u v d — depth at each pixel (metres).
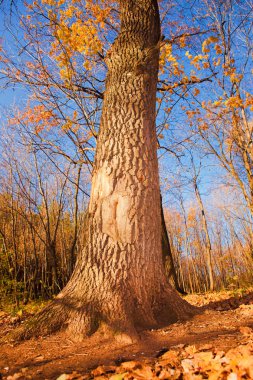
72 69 8.05
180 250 18.22
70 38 7.14
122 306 3.91
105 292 3.99
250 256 13.18
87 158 9.27
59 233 13.12
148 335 3.76
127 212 4.23
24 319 5.62
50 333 3.82
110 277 4.07
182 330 3.89
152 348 3.36
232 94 10.66
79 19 7.54
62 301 4.07
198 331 3.83
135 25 5.17
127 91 4.75
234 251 16.08
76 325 3.78
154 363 2.88
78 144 9.34
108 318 3.80
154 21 5.27
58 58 7.80
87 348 3.45
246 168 11.30
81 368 2.94
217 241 18.08
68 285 4.25
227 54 9.90
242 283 11.00
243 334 3.49
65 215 13.57
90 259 4.20
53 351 3.43
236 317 4.36
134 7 5.28
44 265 11.88
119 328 3.70
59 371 2.91
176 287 9.26
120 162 4.38
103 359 3.12
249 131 10.96
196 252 18.80
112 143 4.49
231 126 11.55
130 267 4.14
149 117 4.73
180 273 17.86
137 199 4.29
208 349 3.09
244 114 10.94
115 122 4.59
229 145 11.66
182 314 4.38
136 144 4.48
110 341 3.59
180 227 19.17
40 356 3.31
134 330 3.72
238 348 2.77
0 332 4.59
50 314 3.97
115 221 4.23
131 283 4.11
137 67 4.85
